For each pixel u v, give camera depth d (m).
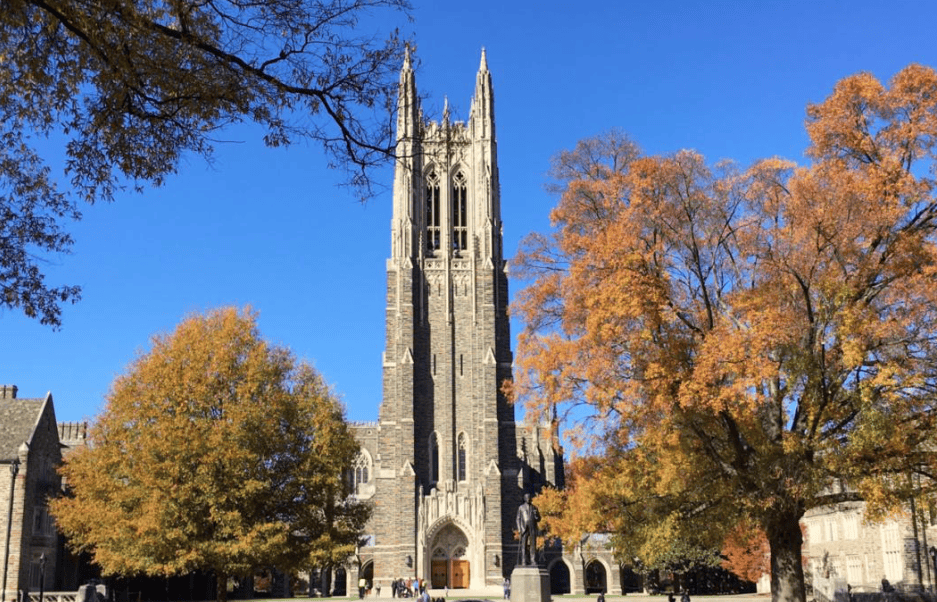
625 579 116.12
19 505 62.19
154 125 17.31
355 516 55.03
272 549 48.31
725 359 30.77
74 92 16.95
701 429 35.00
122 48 15.52
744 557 87.06
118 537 48.56
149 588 80.00
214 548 47.00
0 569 60.62
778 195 33.84
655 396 32.38
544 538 54.88
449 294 109.75
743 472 33.88
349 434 54.31
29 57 16.48
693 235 34.16
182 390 49.12
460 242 113.56
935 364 31.19
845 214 31.30
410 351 105.88
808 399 32.06
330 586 107.62
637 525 40.16
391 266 110.81
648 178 33.94
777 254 32.69
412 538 99.94
